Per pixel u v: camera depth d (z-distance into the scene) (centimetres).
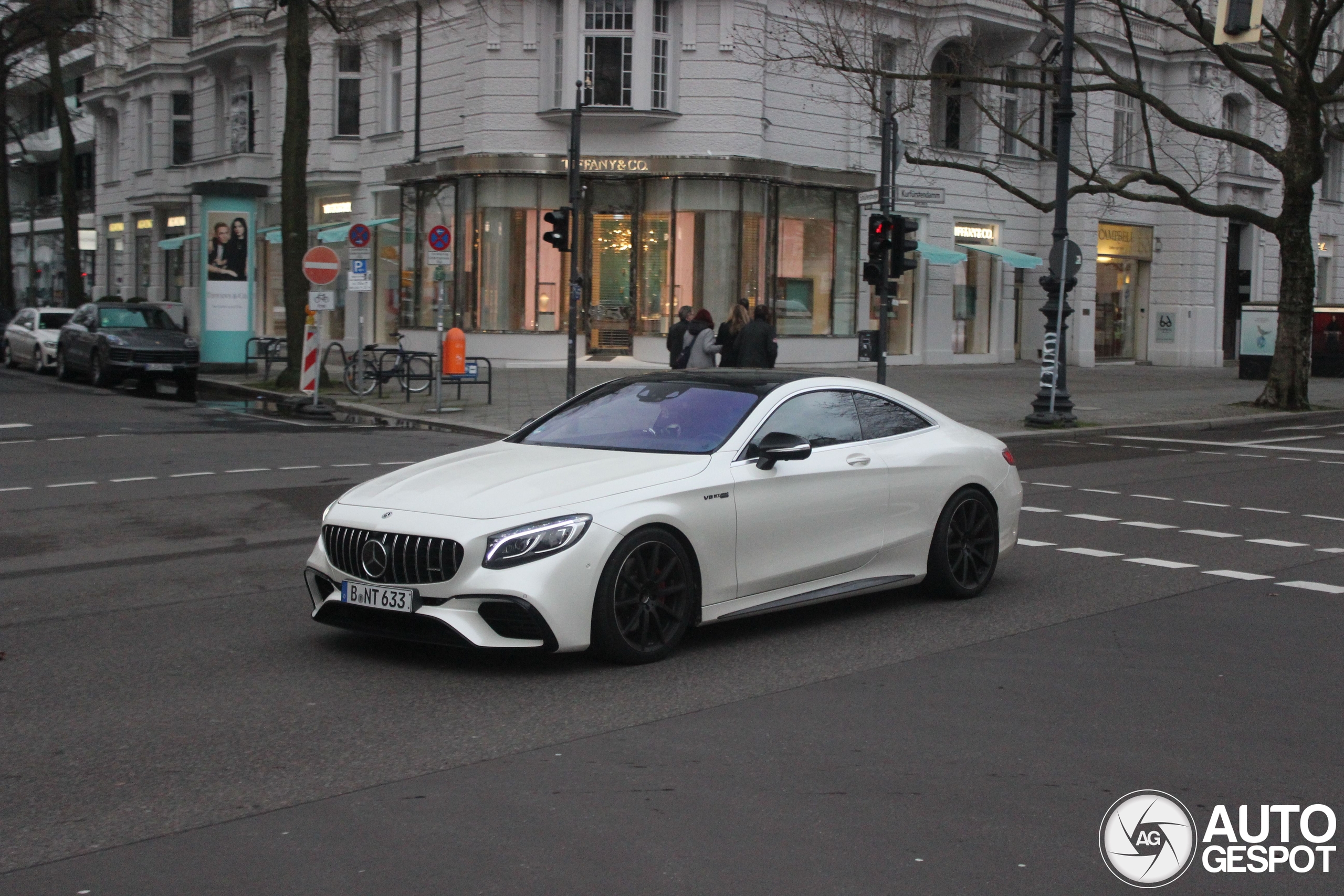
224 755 525
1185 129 2409
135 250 4872
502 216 3092
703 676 647
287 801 473
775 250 3131
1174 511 1250
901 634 746
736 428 728
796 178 3122
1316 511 1263
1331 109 3891
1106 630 760
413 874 409
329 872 411
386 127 3594
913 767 514
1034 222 3800
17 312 3894
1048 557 999
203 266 2994
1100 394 2819
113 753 527
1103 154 3750
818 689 626
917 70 2744
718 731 559
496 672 650
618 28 2998
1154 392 2895
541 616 620
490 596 619
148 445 1639
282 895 394
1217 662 688
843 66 2400
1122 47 3706
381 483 712
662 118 2983
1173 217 4012
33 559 961
